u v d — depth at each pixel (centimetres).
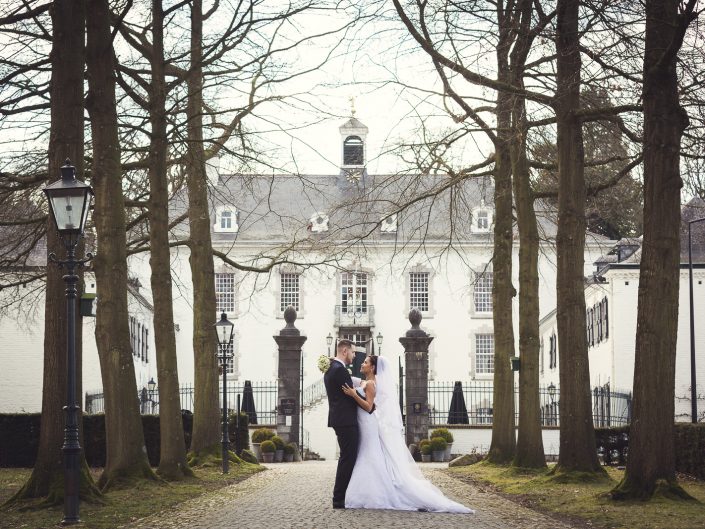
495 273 2712
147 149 2242
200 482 2108
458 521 1314
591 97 1997
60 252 1644
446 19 2016
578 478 1875
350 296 6425
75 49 1700
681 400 4569
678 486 1527
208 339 2661
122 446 1828
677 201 1557
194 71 2381
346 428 1501
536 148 2475
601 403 4234
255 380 6366
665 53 1503
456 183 2523
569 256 1938
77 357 1677
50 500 1557
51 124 1691
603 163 2264
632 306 4756
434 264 6400
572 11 1833
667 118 1561
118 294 1823
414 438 3841
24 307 4259
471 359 6397
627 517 1348
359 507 1497
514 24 1992
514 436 2694
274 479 2345
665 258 1545
